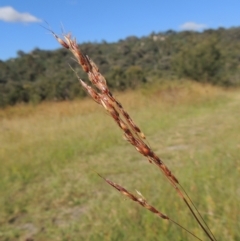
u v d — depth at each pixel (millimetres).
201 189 3871
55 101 18500
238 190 3812
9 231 4066
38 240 3805
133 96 14492
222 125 8758
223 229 2938
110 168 5992
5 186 5387
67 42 837
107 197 4641
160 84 15867
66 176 5691
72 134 8469
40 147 7441
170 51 34750
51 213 4422
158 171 5238
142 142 878
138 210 3598
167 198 3699
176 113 11445
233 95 15766
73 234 3729
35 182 5570
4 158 6641
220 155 5352
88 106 13406
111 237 3314
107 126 9188
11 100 20188
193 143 7305
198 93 14422
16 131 9297
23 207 4660
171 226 3123
